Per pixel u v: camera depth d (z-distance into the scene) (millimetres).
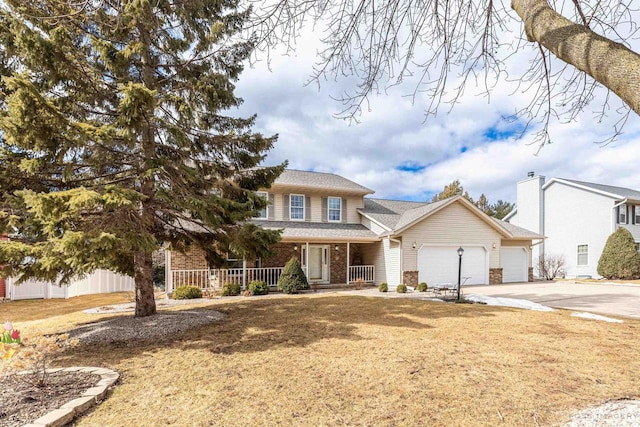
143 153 7141
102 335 6301
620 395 3926
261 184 8469
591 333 6645
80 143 5316
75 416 3414
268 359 5086
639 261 19281
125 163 6812
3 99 5617
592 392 4008
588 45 1988
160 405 3684
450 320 7770
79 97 6340
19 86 4500
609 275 20000
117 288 17000
